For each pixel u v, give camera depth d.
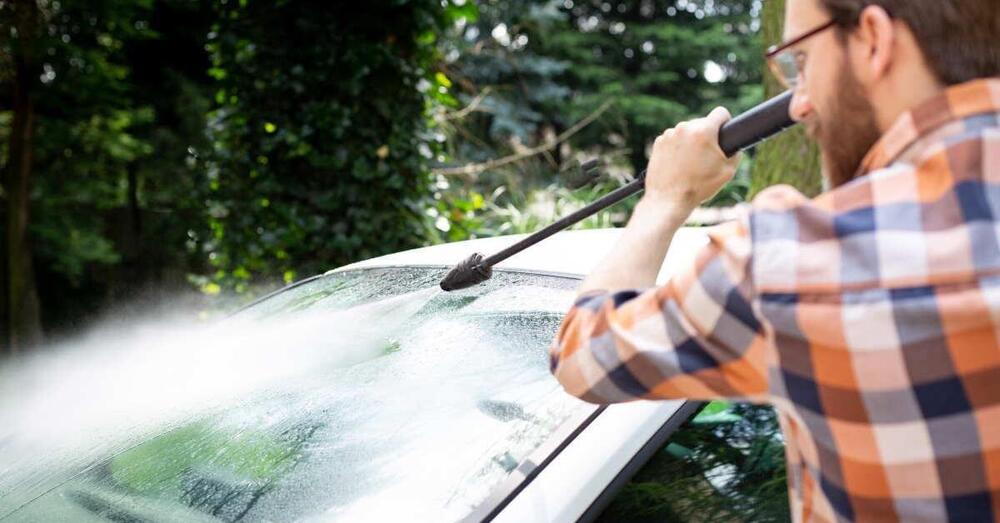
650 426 1.38
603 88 13.79
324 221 4.96
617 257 0.96
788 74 0.85
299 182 4.99
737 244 0.76
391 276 2.23
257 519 1.39
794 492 0.84
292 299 2.40
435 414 1.50
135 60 12.45
